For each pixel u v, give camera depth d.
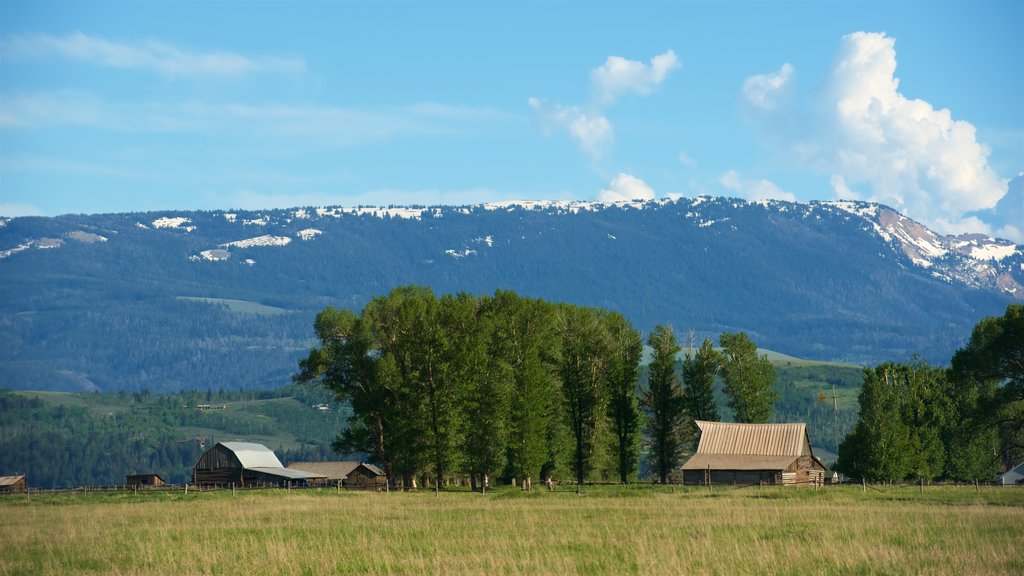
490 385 112.38
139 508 85.88
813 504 78.62
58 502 103.75
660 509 73.94
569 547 50.88
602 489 112.75
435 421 112.38
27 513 81.69
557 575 42.56
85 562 50.28
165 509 83.06
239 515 73.88
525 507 79.25
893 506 75.62
